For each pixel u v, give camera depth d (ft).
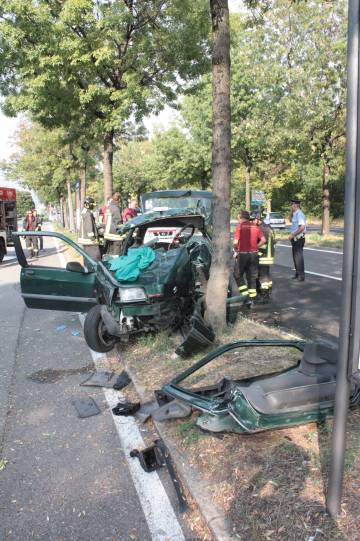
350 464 9.62
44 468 11.52
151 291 18.39
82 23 35.01
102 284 18.88
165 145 102.89
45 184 106.73
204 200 33.45
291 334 19.29
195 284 20.59
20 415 14.48
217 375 14.71
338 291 31.94
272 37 55.93
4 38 33.37
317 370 11.69
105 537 9.11
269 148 69.62
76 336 23.54
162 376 15.83
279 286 34.68
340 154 73.36
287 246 76.74
